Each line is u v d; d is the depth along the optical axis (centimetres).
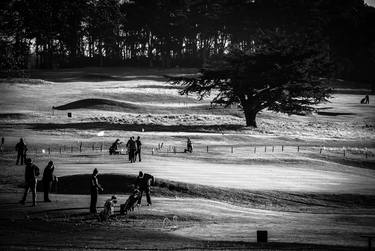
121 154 8319
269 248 3167
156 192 5225
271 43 14125
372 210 5331
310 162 8306
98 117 13438
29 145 9219
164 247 3169
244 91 13412
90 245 3195
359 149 10138
